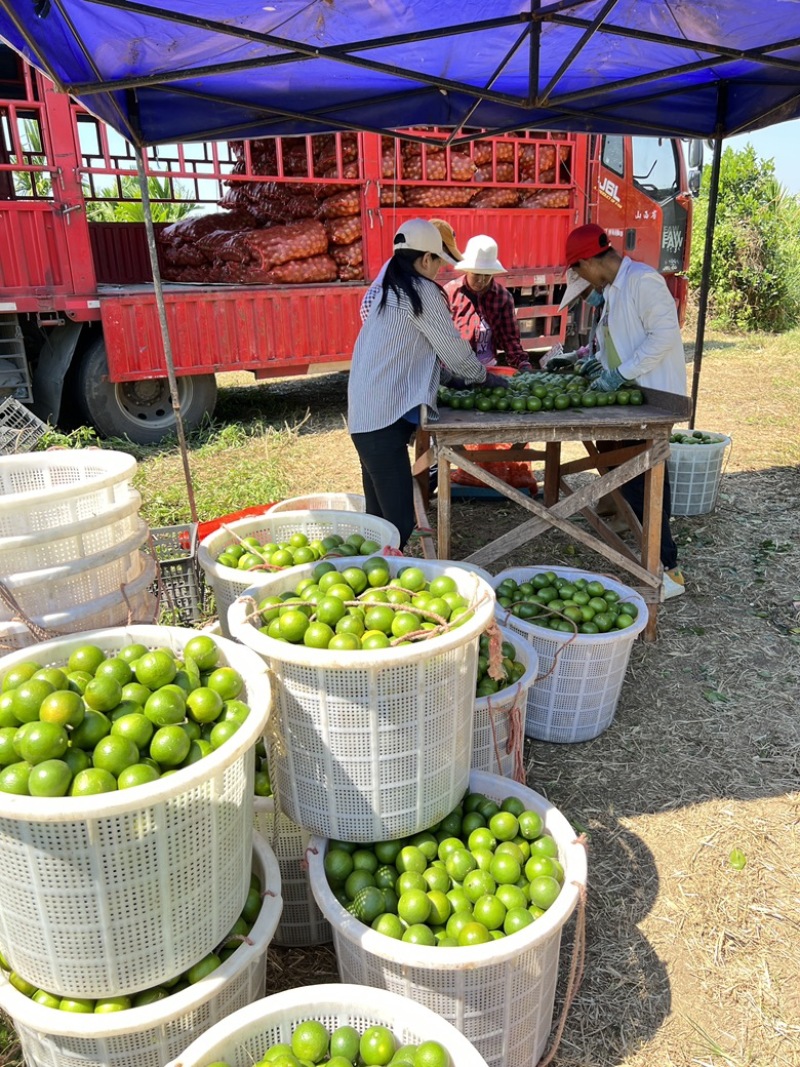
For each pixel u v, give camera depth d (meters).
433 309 4.32
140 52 3.90
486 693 3.17
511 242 10.23
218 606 3.68
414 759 2.46
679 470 6.59
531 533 4.57
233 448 8.90
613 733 4.01
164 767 2.03
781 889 3.06
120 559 3.07
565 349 11.66
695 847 3.26
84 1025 1.94
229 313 8.70
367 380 4.44
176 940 2.03
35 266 7.62
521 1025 2.30
